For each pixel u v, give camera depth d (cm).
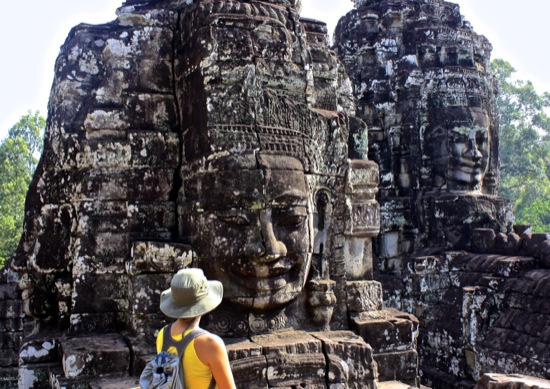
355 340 625
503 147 3192
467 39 1292
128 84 653
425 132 1246
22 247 675
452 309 1050
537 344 868
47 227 652
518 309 943
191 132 634
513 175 3195
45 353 621
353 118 814
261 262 592
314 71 735
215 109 606
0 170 2945
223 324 610
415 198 1233
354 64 1319
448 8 1395
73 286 629
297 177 622
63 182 651
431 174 1239
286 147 625
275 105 629
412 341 703
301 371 585
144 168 644
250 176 597
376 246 1212
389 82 1276
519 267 989
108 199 631
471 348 976
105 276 627
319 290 661
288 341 603
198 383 370
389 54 1302
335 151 701
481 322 979
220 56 612
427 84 1253
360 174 724
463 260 1087
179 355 372
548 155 3266
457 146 1212
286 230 612
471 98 1242
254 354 577
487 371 936
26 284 656
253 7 641
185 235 638
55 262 650
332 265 702
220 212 596
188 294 382
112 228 630
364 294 710
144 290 594
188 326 385
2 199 2911
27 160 3288
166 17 674
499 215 1196
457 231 1162
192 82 631
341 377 593
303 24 757
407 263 1159
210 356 369
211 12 625
